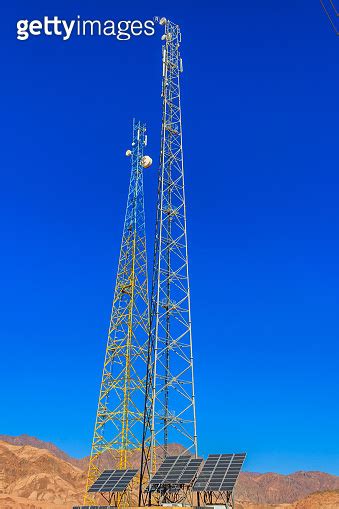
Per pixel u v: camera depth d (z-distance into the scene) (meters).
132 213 119.69
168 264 72.50
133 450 103.94
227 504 60.19
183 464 64.06
